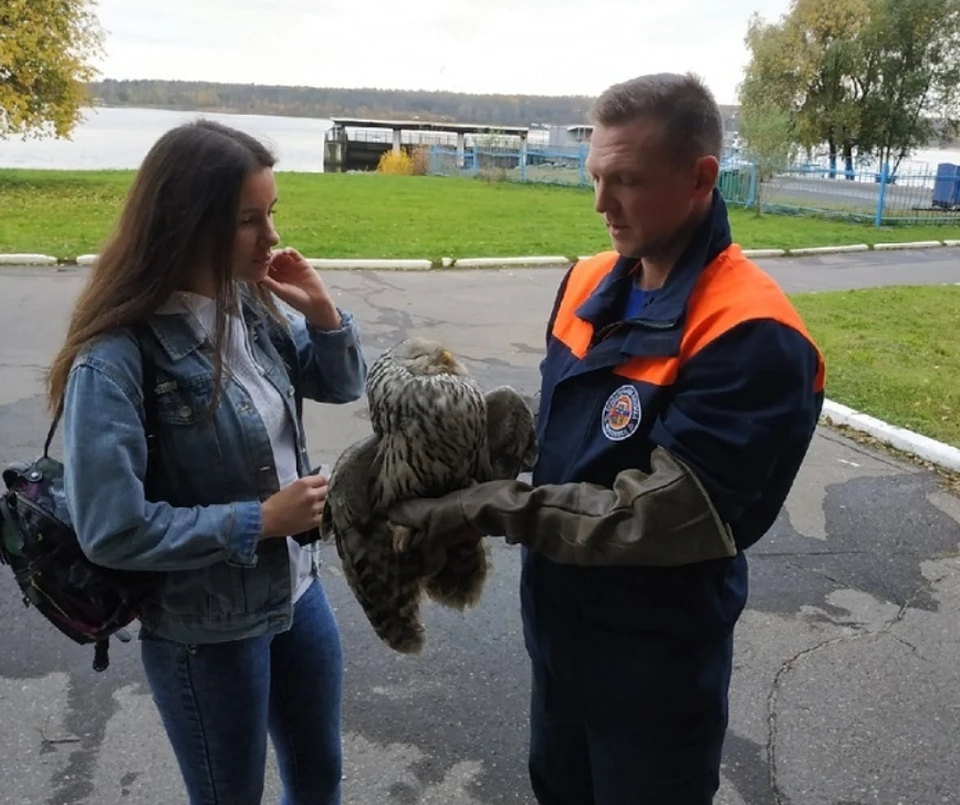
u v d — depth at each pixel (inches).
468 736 132.5
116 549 73.2
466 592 88.7
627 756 82.0
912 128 1316.4
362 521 81.8
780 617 166.2
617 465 73.8
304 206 748.0
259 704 88.7
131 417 74.5
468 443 79.9
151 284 74.4
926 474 234.4
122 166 1224.8
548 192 1020.5
